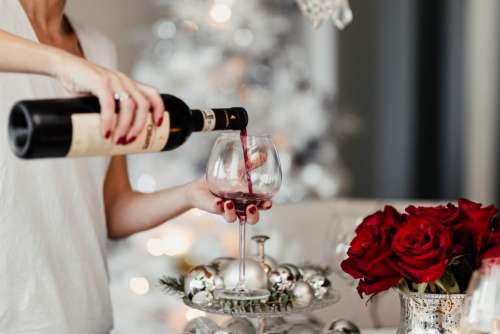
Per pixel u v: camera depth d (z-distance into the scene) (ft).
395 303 7.83
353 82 16.85
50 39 6.27
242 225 5.36
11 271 5.68
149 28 15.15
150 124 4.71
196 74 13.08
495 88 16.97
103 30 14.99
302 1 6.68
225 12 13.16
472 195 17.22
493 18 16.84
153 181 13.00
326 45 16.48
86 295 6.08
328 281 5.58
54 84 5.99
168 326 11.21
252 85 13.48
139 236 11.32
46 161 5.84
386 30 17.07
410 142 17.24
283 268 5.42
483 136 17.10
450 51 17.13
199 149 13.05
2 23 5.69
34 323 5.76
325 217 8.43
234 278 5.36
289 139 13.57
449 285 4.98
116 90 4.51
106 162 6.56
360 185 16.85
